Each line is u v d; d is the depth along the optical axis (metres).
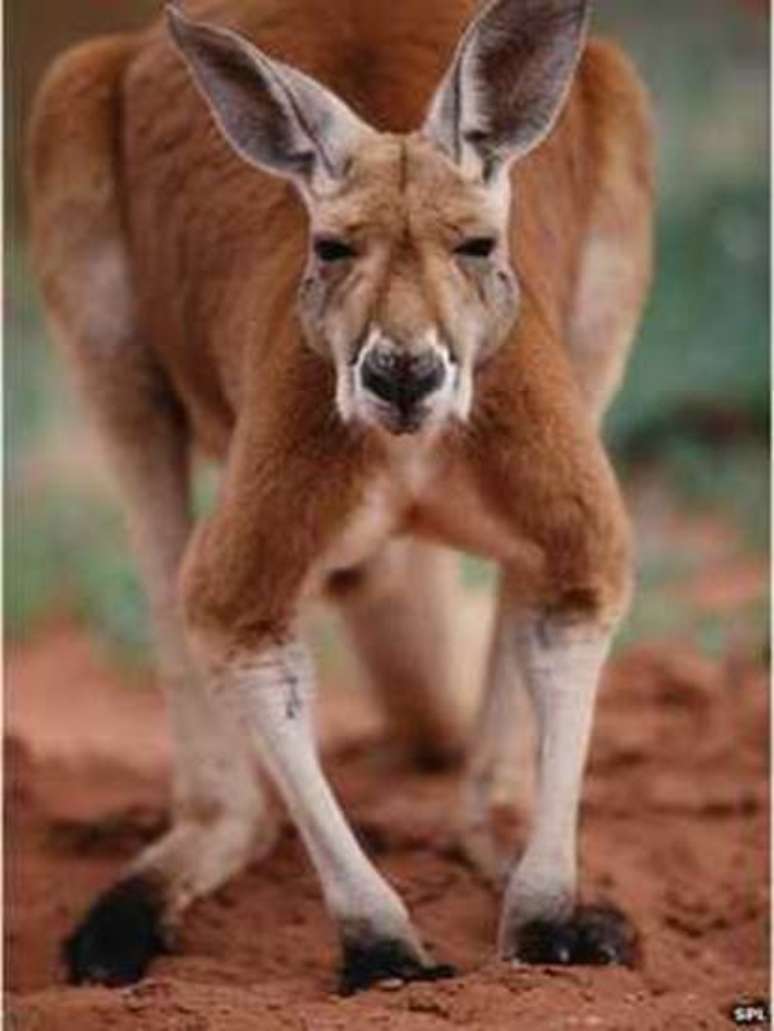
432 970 11.22
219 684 11.40
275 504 11.08
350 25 11.98
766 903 12.93
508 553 11.34
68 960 12.21
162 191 12.59
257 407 11.20
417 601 13.85
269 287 11.52
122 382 13.09
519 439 11.08
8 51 25.80
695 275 23.27
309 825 11.27
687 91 26.20
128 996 11.03
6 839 13.94
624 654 16.78
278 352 11.14
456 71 10.54
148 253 12.78
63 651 19.53
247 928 12.47
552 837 11.37
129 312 13.05
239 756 12.76
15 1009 10.82
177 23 10.74
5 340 24.17
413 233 10.44
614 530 11.27
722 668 16.55
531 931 11.31
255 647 11.29
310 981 11.65
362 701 17.66
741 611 17.77
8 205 25.80
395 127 11.55
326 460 11.02
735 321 22.58
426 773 14.52
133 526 13.13
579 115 12.59
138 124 12.80
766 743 15.12
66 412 23.33
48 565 20.47
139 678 18.70
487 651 13.49
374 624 13.90
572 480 11.15
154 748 16.56
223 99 10.76
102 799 14.54
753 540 19.97
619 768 14.92
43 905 13.09
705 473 21.05
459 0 12.16
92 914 12.32
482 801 12.78
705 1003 11.04
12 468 22.38
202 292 12.30
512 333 11.05
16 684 18.92
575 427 11.20
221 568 11.23
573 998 10.82
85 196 13.00
